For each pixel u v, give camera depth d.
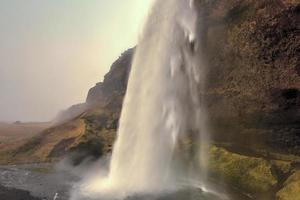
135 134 69.25
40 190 61.22
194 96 68.50
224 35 67.62
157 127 68.38
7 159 91.81
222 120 65.00
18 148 96.56
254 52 63.16
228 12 67.38
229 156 59.81
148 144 67.19
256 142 60.94
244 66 64.31
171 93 70.00
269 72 61.12
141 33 77.88
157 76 71.88
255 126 61.44
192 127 67.25
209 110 66.75
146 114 70.06
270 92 60.31
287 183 52.88
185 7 72.00
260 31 62.81
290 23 60.03
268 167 55.66
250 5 65.31
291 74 58.94
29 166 80.94
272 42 61.31
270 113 60.03
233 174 57.62
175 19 72.50
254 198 54.38
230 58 66.38
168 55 71.94
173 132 67.44
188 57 70.50
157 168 64.44
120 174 66.12
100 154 76.50
